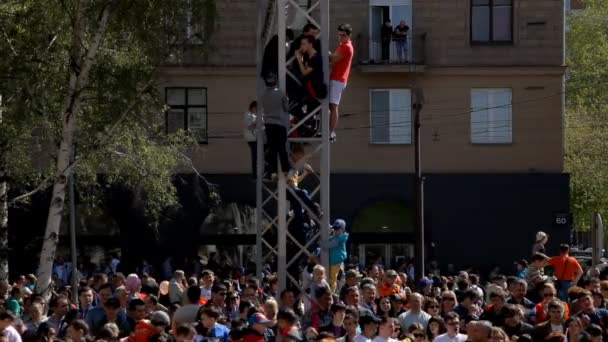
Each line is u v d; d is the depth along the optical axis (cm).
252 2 6119
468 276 3369
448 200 6238
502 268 6256
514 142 6266
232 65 6119
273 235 4978
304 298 2378
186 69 6097
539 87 6266
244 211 6159
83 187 5288
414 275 5019
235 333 2098
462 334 2320
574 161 7612
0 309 2156
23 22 3055
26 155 3722
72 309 2436
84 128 3209
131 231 5934
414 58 6188
